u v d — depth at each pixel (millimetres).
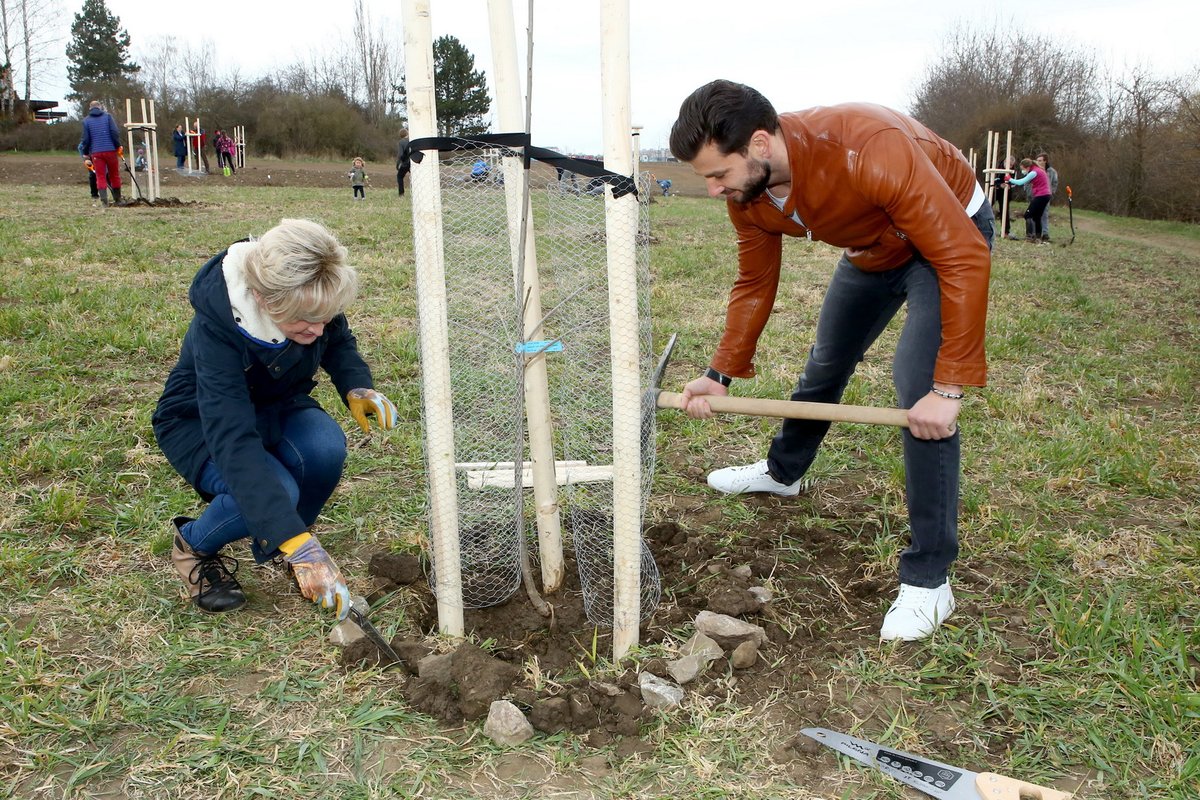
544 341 2621
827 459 4156
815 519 3564
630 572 2502
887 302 3045
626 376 2322
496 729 2244
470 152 2355
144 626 2680
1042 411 4992
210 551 2713
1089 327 7684
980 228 2752
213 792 2062
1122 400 5418
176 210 14844
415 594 2926
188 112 42031
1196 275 12297
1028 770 2184
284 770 2135
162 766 2117
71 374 4953
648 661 2514
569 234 2811
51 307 6270
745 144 2324
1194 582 3031
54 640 2602
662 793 2092
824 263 11188
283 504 2266
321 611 2807
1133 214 26109
